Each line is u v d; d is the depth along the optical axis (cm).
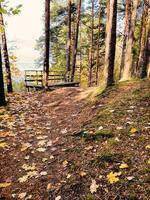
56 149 594
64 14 3309
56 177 480
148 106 699
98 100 881
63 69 3612
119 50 3322
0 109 947
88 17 3133
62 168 504
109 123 645
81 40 3553
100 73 3406
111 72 1017
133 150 502
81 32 3584
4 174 521
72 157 536
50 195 433
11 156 593
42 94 1277
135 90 847
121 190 402
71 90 1278
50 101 1112
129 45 1532
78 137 618
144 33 2030
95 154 520
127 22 2145
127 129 589
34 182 478
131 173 436
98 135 589
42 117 882
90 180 444
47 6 1320
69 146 590
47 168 518
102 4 2778
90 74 2919
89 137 598
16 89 2469
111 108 737
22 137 699
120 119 652
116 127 612
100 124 654
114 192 402
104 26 3078
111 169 459
